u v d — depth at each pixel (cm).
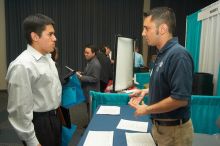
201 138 203
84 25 643
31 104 141
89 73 337
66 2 634
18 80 136
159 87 124
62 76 184
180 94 112
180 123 128
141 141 146
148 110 123
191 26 424
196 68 389
